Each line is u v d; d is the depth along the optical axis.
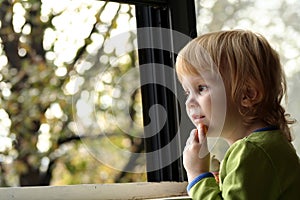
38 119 1.85
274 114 1.54
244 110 1.53
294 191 1.44
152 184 1.69
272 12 1.92
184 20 1.86
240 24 1.95
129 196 1.63
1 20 1.84
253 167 1.41
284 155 1.45
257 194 1.38
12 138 1.81
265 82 1.54
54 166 1.84
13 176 1.78
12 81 1.84
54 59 1.89
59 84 1.87
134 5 1.83
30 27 1.88
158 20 1.86
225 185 1.42
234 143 1.48
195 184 1.48
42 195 1.50
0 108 1.81
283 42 1.90
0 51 1.83
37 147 1.84
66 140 1.85
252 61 1.54
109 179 1.84
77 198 1.55
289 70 1.89
